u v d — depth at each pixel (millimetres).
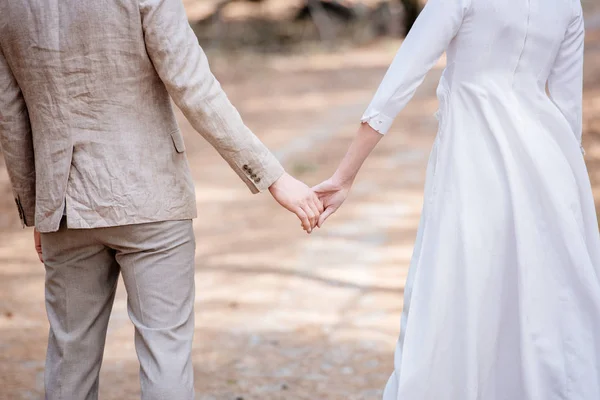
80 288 3160
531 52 3191
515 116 3172
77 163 2959
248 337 5410
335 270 6918
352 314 5832
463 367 3125
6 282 6777
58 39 2873
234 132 3014
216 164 12016
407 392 3125
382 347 5195
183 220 3105
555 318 3172
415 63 3154
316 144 13234
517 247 3104
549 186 3141
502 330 3197
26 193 3219
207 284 6633
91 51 2877
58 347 3178
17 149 3131
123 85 2930
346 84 20781
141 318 3104
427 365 3123
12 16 2906
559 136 3266
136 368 4934
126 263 3086
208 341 5348
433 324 3123
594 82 16312
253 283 6613
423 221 3291
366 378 4711
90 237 3051
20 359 5051
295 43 27469
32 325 5723
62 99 2928
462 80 3227
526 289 3104
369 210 9031
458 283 3139
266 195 10039
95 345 3217
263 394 4516
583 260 3158
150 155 3002
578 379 3162
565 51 3299
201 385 4637
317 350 5156
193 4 26922
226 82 21250
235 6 27266
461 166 3170
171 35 2883
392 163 11664
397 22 31203
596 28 28234
